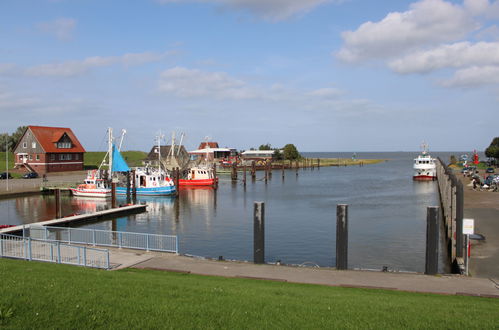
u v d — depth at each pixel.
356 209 56.31
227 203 64.56
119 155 71.75
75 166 101.94
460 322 11.38
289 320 11.11
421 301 14.38
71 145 101.31
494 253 27.16
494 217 40.12
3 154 116.75
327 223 46.19
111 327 10.02
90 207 60.09
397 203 62.56
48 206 60.22
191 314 11.14
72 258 21.84
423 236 38.75
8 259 20.27
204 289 14.37
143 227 44.75
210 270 20.09
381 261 30.38
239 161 149.00
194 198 71.38
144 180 73.81
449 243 32.03
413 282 18.36
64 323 9.98
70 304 11.27
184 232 41.81
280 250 34.06
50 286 13.04
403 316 11.81
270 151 177.62
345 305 12.95
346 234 21.09
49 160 95.25
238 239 38.41
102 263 20.89
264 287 16.08
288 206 60.16
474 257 26.23
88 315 10.59
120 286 14.04
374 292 16.33
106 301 11.86
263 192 80.00
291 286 16.91
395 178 114.44
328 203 63.16
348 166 185.00
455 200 27.64
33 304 11.00
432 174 104.81
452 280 18.73
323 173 137.12
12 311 10.30
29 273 15.54
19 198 67.56
